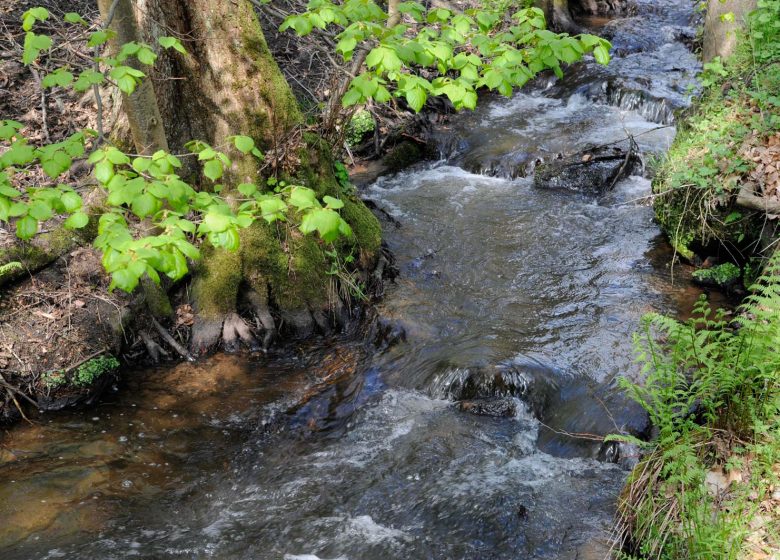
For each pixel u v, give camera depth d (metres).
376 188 10.14
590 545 4.56
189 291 7.02
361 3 4.52
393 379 6.37
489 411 5.89
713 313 6.73
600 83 12.20
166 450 5.68
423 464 5.43
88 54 8.84
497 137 11.20
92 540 4.79
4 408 5.88
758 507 3.98
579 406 5.77
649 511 4.24
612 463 5.28
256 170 6.93
